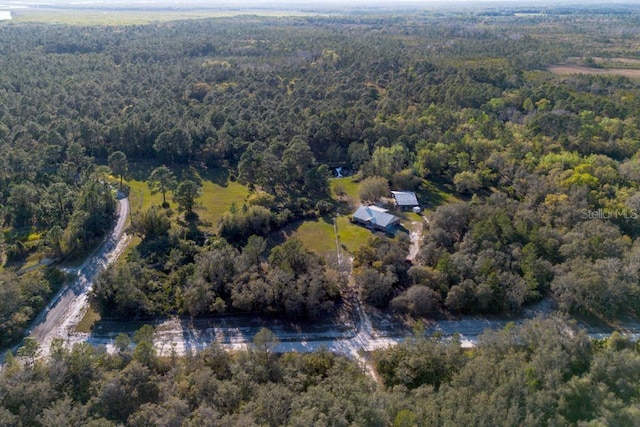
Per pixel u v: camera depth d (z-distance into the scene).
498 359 63.62
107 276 78.25
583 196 100.62
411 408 55.16
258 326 76.19
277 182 123.50
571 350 64.81
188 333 74.06
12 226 99.38
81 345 63.44
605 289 77.12
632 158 125.25
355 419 51.69
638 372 61.06
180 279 82.00
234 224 98.62
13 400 53.84
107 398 55.06
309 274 81.00
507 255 85.50
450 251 90.94
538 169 116.56
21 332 71.38
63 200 103.44
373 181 115.12
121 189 120.06
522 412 55.12
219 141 138.62
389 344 72.44
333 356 67.62
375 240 92.31
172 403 52.59
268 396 54.41
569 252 85.44
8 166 111.69
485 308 79.75
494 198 106.38
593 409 57.34
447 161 129.50
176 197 106.25
